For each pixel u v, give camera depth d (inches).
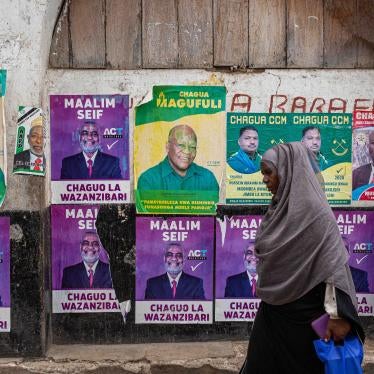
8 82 134.2
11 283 138.3
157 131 144.9
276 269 99.0
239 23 144.5
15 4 132.3
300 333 98.7
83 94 143.6
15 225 137.3
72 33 142.9
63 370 137.1
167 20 143.7
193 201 146.3
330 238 95.0
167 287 147.6
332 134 146.3
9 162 136.0
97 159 144.8
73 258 146.0
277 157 101.0
